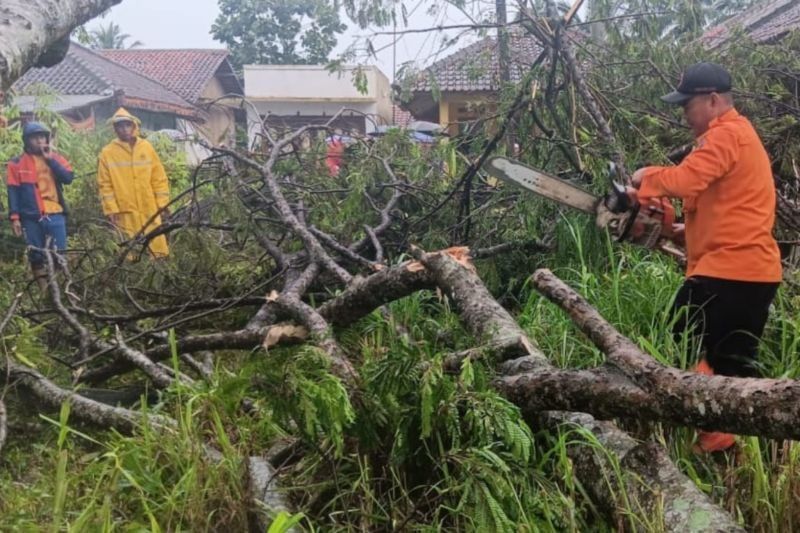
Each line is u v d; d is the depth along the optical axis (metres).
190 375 3.58
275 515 1.95
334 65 4.89
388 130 5.05
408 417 2.11
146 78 26.23
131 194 6.73
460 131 5.02
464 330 2.81
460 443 2.08
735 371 2.85
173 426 2.35
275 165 5.41
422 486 2.10
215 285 4.67
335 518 2.12
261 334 3.06
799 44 5.41
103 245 4.88
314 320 2.79
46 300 4.46
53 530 1.78
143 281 4.62
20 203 6.05
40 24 3.70
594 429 2.16
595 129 4.44
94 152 8.88
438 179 4.93
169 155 8.50
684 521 1.76
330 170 5.61
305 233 4.02
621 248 4.05
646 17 4.73
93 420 2.72
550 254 4.33
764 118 4.90
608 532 1.98
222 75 30.88
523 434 1.93
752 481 2.20
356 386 2.20
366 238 4.63
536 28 4.36
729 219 2.74
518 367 2.34
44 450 2.55
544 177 3.25
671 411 1.87
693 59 4.87
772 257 2.75
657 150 4.23
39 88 8.31
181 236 4.70
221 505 2.01
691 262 2.91
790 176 4.84
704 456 2.41
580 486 2.02
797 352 2.86
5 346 3.30
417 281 2.82
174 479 2.10
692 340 2.84
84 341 3.67
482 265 4.26
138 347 4.00
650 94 4.81
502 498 1.87
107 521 1.79
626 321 3.15
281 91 17.17
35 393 3.04
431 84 4.92
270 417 2.23
